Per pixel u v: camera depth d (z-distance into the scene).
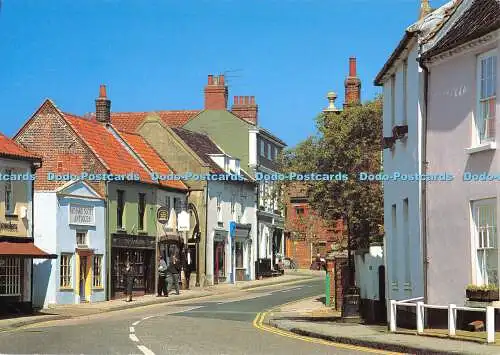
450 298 19.81
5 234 34.69
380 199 30.42
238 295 50.53
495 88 18.39
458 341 16.88
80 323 29.64
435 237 20.50
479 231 19.02
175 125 72.56
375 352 16.52
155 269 50.72
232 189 64.50
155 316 32.44
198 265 58.16
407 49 22.59
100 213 44.62
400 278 23.97
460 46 19.23
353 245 33.50
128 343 18.94
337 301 35.75
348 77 43.09
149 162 53.78
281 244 78.62
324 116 32.03
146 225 50.00
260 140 71.75
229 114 70.69
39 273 40.47
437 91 20.58
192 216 58.62
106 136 51.50
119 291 46.19
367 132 30.97
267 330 24.56
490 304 18.06
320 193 31.17
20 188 35.91
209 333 22.56
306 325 24.91
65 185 41.59
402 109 23.80
